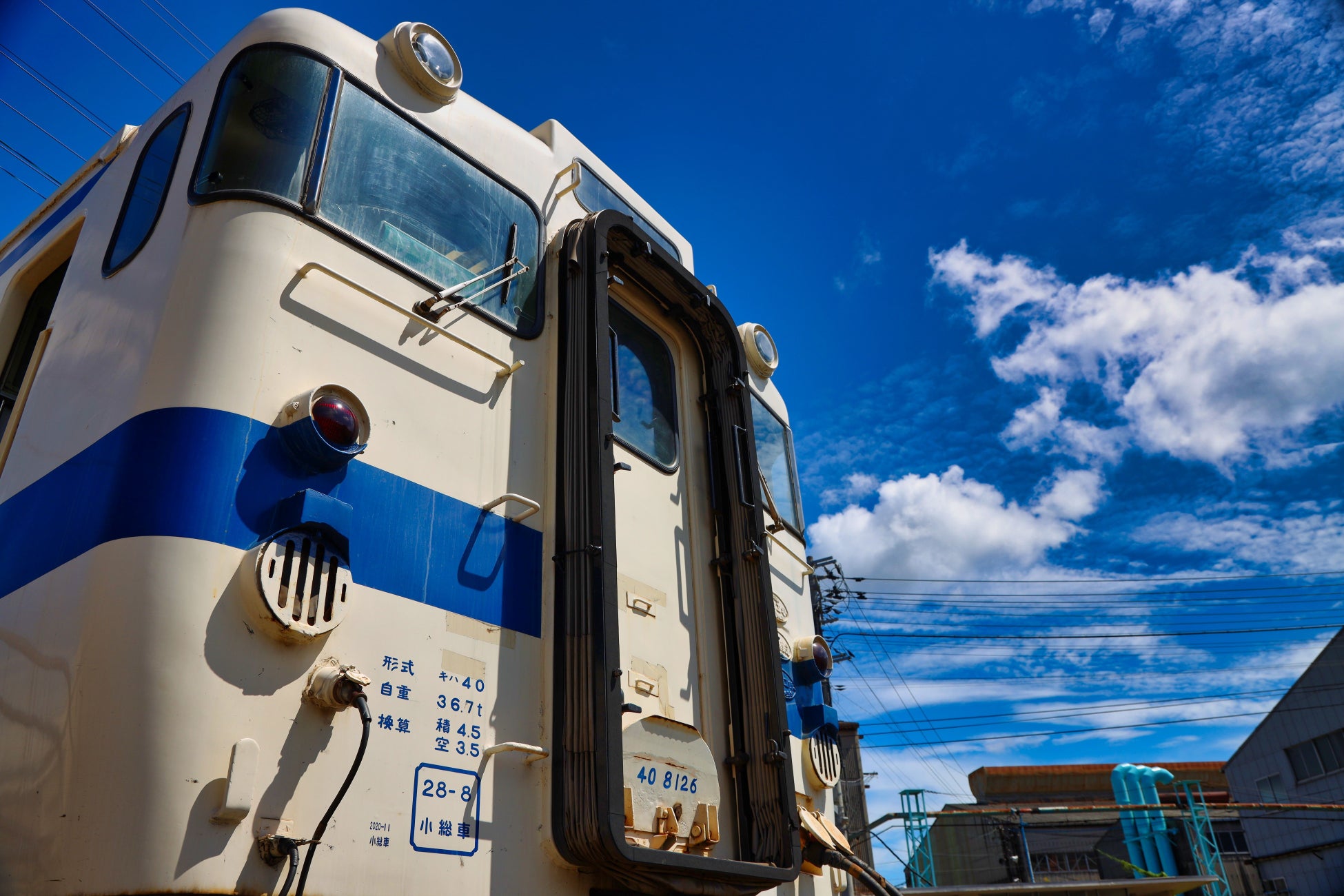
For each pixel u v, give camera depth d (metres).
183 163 4.77
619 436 6.32
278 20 5.03
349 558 4.11
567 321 5.80
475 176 5.81
